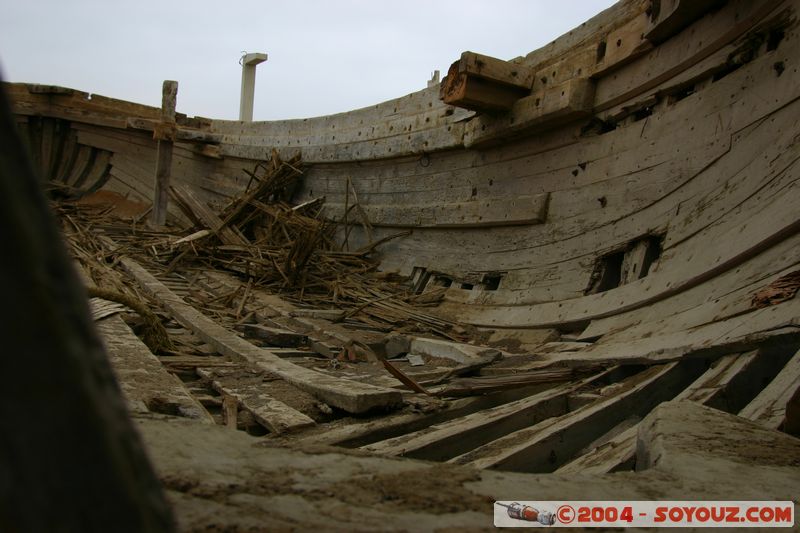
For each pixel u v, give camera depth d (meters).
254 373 7.82
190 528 2.00
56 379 0.83
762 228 6.80
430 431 6.10
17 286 0.80
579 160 10.91
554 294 10.83
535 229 11.77
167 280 14.88
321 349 10.20
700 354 6.42
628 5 10.03
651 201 9.20
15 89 25.02
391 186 16.56
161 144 20.70
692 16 8.47
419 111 15.95
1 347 0.79
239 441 3.08
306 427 6.01
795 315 5.51
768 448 3.81
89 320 0.92
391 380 8.45
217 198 23.12
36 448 0.82
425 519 2.27
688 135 8.69
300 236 14.73
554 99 10.72
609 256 10.04
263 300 13.25
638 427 4.86
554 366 8.34
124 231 19.44
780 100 7.19
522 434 5.70
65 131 26.14
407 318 12.30
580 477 3.14
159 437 3.04
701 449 3.72
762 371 5.73
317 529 2.07
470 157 13.91
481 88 11.51
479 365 8.98
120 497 0.89
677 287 7.89
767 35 7.61
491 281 13.18
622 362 7.45
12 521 0.79
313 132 19.70
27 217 0.83
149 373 6.20
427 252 14.95
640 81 9.57
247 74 27.19
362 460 2.94
